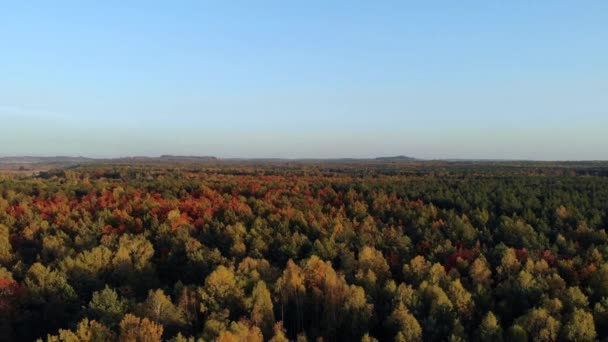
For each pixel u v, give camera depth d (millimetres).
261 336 48438
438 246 77938
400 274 73312
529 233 85625
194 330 55406
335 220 97500
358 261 71812
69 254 73188
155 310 52812
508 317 57750
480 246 82812
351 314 56156
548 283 60906
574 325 49125
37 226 94375
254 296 56219
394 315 52906
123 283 68625
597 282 62562
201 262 74438
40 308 61562
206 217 100500
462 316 55594
